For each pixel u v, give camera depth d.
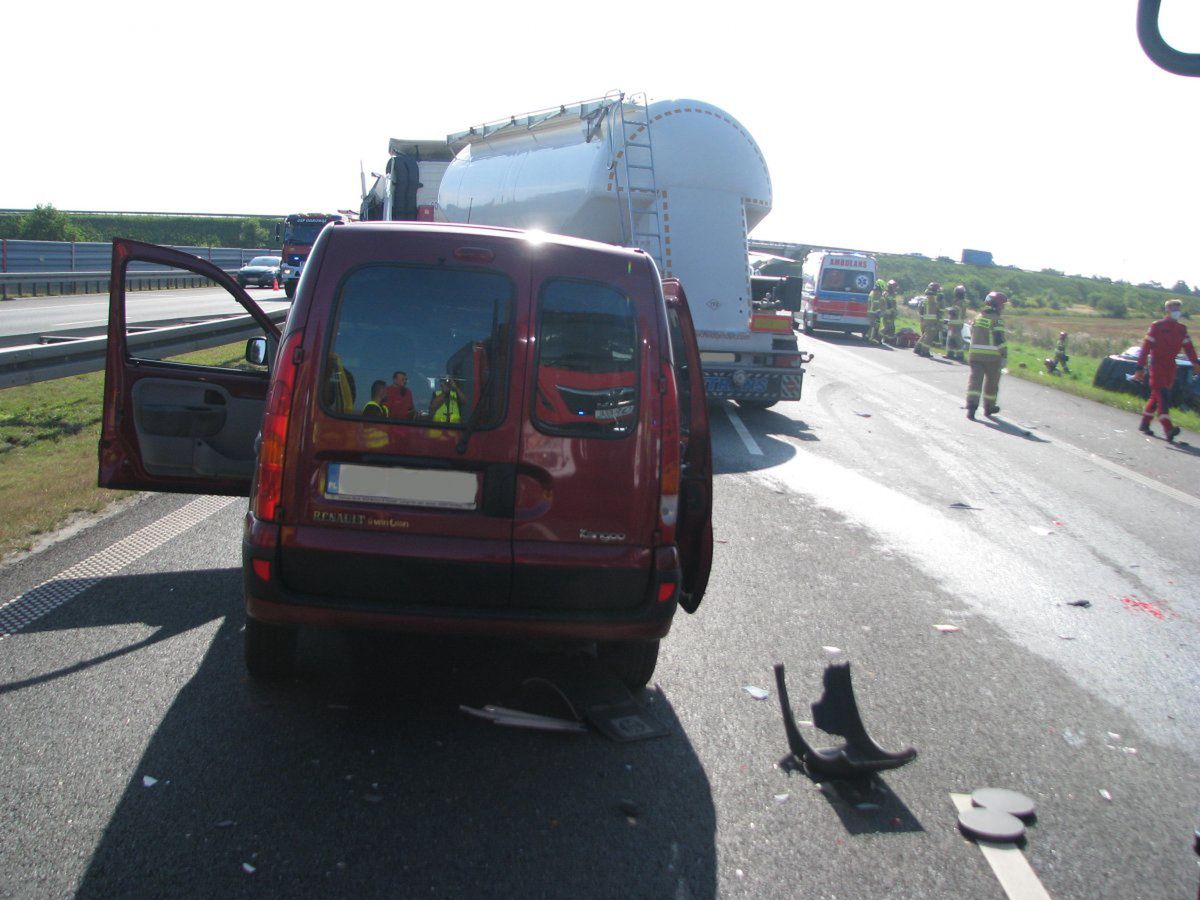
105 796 3.72
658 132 12.48
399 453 4.11
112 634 5.33
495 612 4.20
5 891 3.13
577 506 4.21
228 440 6.07
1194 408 18.59
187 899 3.14
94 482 8.62
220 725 4.35
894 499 9.74
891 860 3.59
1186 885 3.54
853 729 4.28
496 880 3.32
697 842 3.63
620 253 4.36
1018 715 4.95
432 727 4.45
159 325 17.67
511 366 4.16
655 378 4.29
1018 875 3.54
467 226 4.36
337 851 3.44
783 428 13.72
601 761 4.21
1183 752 4.67
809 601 6.52
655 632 4.34
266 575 4.08
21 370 11.02
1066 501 10.20
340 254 4.14
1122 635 6.30
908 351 29.39
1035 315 72.62
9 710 4.39
